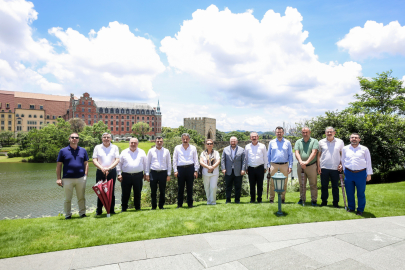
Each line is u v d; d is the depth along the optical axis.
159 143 7.77
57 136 64.25
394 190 10.11
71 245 4.63
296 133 17.50
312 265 3.83
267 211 6.75
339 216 6.39
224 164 8.34
